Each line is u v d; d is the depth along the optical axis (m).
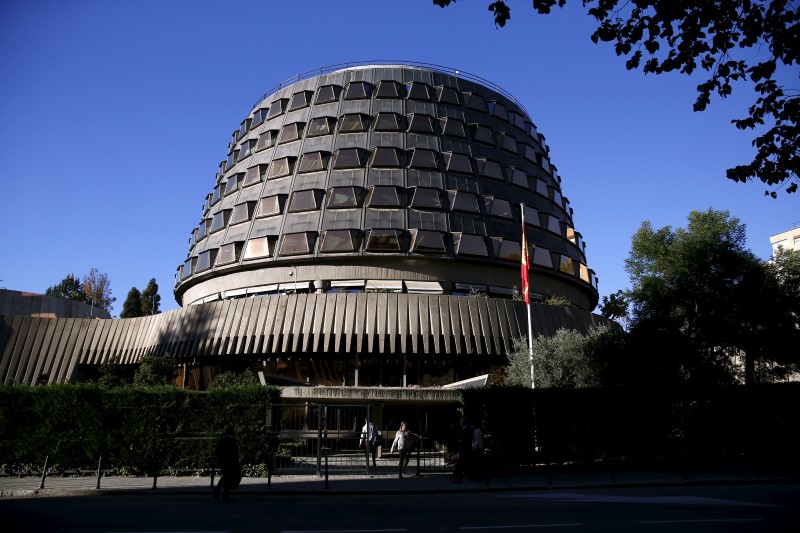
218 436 24.33
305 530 11.38
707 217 46.81
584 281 52.91
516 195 51.62
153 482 20.41
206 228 54.38
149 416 24.42
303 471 24.78
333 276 45.38
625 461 26.80
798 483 20.62
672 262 46.09
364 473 25.23
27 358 48.69
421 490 19.55
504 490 20.11
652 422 26.83
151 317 49.12
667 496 16.91
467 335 41.62
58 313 85.94
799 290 41.66
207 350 43.38
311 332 41.59
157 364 41.16
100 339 50.34
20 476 23.77
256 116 57.88
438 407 40.19
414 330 41.47
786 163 15.39
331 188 47.22
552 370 32.19
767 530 10.76
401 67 55.72
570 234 54.94
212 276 50.38
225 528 11.67
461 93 55.56
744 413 27.12
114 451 24.09
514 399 26.16
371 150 49.00
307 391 37.75
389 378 41.34
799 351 40.66
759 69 14.48
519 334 42.47
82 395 24.39
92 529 11.42
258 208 49.16
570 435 26.23
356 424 27.38
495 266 46.97
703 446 27.02
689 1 13.59
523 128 58.38
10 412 24.09
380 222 45.72
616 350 30.45
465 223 47.31
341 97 53.38
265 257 46.06
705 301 42.91
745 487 19.44
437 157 49.69
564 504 15.37
